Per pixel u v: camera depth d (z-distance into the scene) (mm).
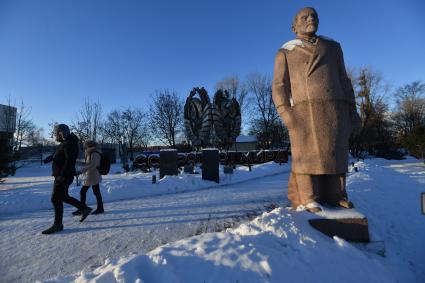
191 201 8531
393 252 3869
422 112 46781
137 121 48750
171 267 2553
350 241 3729
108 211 7203
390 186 9633
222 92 29125
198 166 25297
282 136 52062
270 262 2686
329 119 4258
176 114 45531
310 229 3699
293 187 4773
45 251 4289
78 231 5344
